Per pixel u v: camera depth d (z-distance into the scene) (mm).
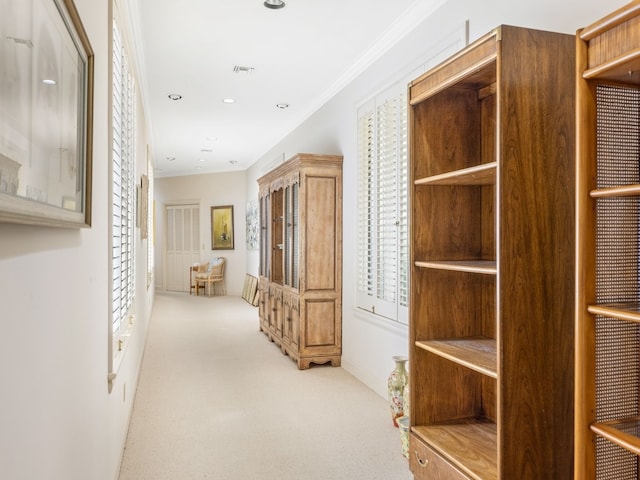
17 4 807
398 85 3668
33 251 1004
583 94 1396
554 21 2238
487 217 2385
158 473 2646
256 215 9656
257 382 4371
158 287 12117
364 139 4316
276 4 3229
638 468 1465
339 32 3680
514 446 1764
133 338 3820
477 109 2434
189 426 3324
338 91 4965
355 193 4516
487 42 1839
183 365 4949
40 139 957
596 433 1380
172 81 4828
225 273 11148
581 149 1398
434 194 2375
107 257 2223
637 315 1232
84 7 1612
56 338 1209
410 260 2346
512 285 1770
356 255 4488
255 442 3062
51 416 1146
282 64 4359
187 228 11758
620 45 1290
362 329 4371
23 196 845
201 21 3482
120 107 2781
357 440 3096
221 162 10117
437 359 2367
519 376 1773
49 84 1027
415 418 2330
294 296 4973
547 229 1816
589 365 1396
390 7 3283
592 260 1403
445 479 2021
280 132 7199
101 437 1954
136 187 4051
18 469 894
